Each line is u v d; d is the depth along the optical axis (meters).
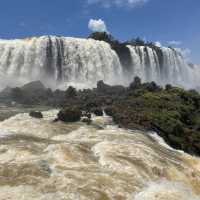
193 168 34.47
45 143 31.73
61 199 22.97
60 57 97.12
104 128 43.28
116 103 53.88
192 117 54.47
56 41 96.75
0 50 90.75
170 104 52.97
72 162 28.47
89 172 27.05
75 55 99.06
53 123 43.22
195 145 48.31
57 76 95.94
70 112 45.09
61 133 39.53
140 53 114.62
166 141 46.22
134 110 50.06
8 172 25.80
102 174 27.06
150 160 31.64
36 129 40.16
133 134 41.22
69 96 63.66
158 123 46.91
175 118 49.81
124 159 30.36
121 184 26.31
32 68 93.50
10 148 29.73
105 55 103.69
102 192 24.55
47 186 24.33
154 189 27.03
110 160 29.50
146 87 60.19
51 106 61.09
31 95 68.56
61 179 25.34
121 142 35.81
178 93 57.75
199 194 29.64
